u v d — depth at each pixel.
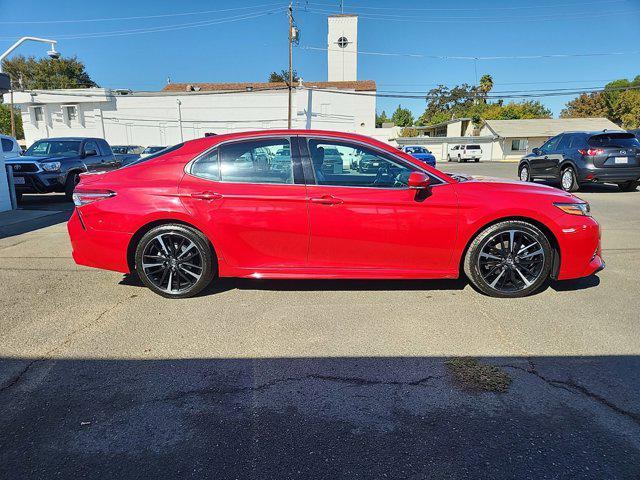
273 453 2.08
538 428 2.24
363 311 3.70
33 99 36.56
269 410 2.40
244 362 2.90
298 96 36.53
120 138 37.06
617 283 4.36
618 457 2.03
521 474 1.94
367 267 3.85
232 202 3.77
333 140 3.86
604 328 3.36
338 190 3.74
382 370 2.80
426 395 2.53
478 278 3.90
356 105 37.31
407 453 2.07
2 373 2.77
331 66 47.56
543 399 2.48
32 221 8.05
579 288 4.21
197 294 4.08
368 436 2.19
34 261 5.24
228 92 36.41
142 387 2.62
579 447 2.10
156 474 1.95
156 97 36.56
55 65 58.22
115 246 3.92
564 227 3.79
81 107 36.66
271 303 3.88
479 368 2.81
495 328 3.37
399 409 2.40
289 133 3.90
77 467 1.99
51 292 4.18
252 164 3.86
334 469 1.97
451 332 3.31
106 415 2.36
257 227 3.78
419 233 3.75
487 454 2.06
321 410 2.40
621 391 2.55
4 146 12.11
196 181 3.85
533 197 3.82
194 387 2.62
